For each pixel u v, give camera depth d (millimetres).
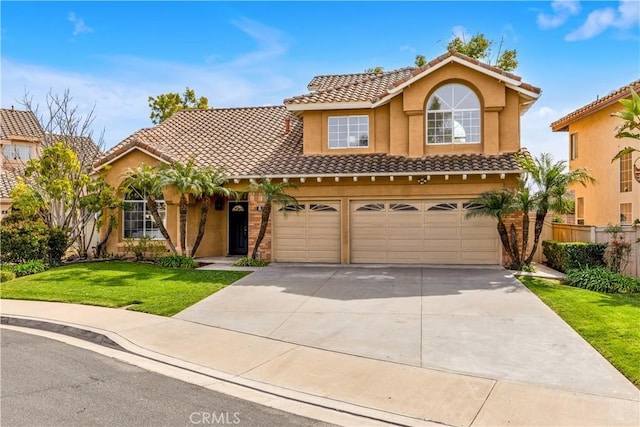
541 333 9289
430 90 18844
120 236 21141
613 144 21922
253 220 19578
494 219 18094
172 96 42469
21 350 8969
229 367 7879
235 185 19938
